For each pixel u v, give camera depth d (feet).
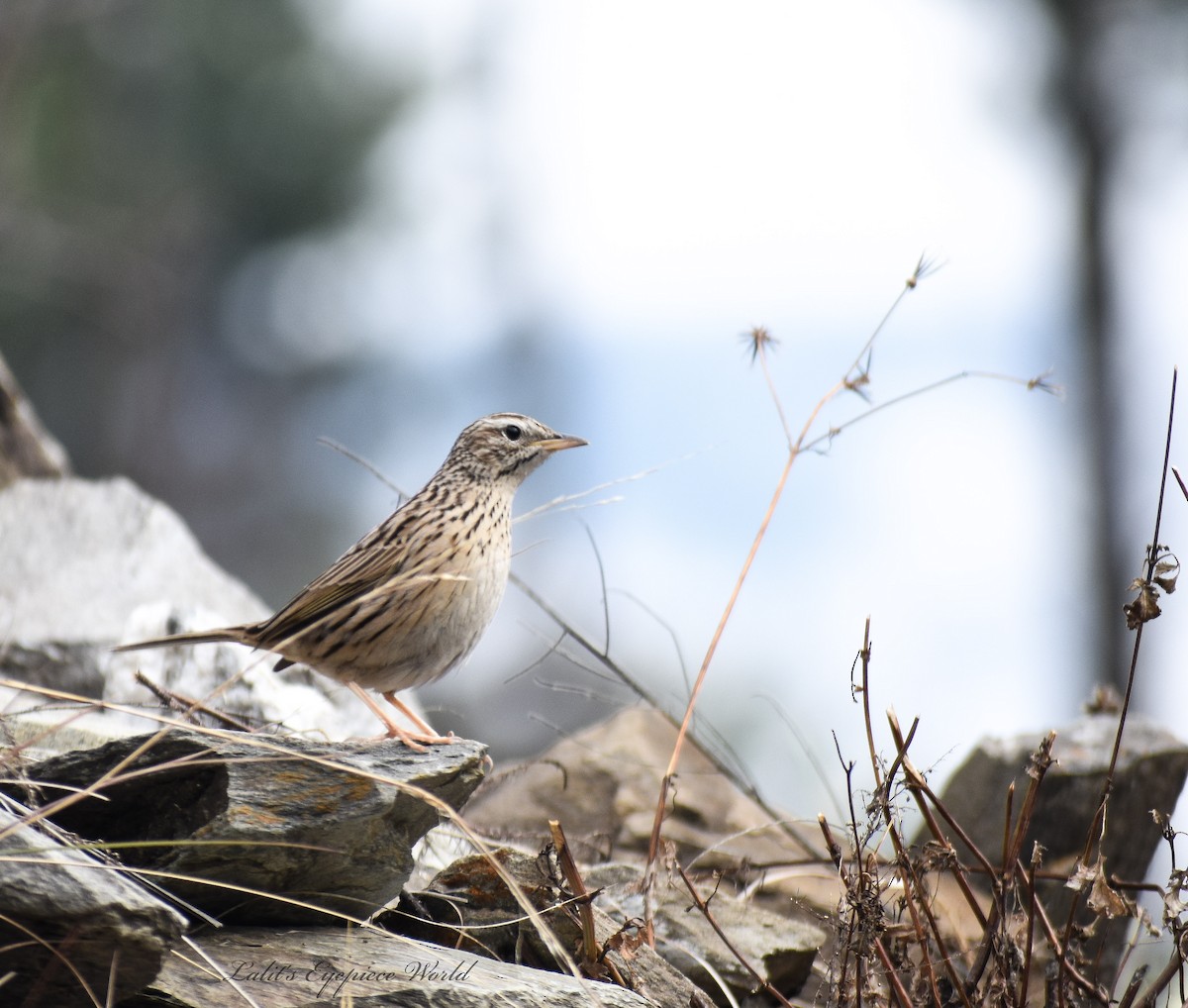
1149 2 97.14
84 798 23.81
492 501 33.83
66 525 47.26
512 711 73.31
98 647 40.86
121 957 20.24
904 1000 24.81
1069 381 108.37
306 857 23.89
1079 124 100.27
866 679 26.25
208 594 46.24
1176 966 25.11
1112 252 104.32
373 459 139.64
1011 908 29.71
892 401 32.32
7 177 119.65
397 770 24.94
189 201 128.16
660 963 26.63
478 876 26.84
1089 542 107.24
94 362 132.67
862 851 26.91
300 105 129.80
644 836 36.47
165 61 127.65
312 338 139.33
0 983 20.52
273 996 22.04
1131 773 37.06
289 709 36.27
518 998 23.18
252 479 138.00
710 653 30.63
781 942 29.50
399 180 135.33
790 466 32.45
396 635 31.91
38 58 123.54
